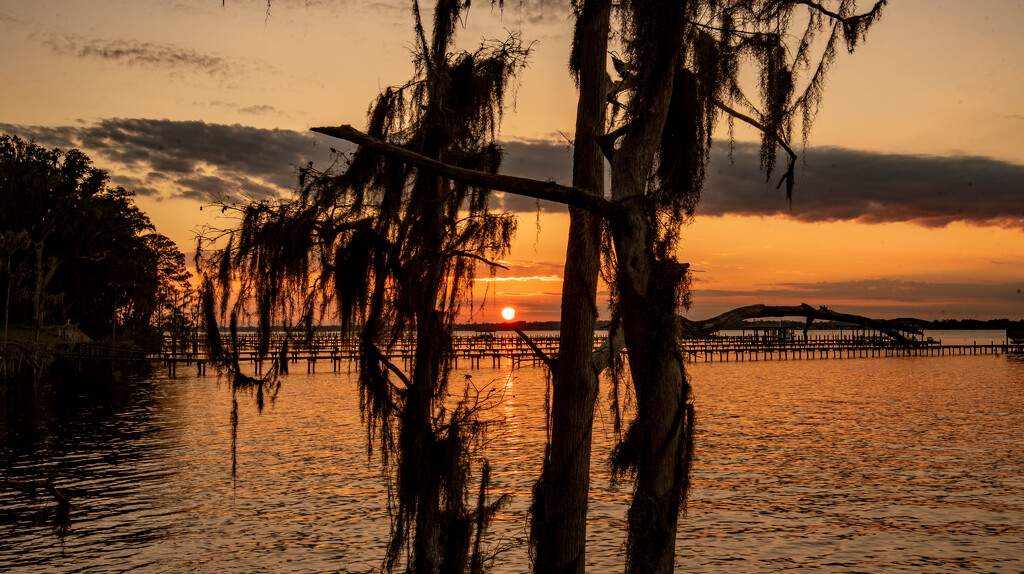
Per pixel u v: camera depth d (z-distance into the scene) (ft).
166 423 109.40
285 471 73.31
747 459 83.66
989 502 63.21
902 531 54.65
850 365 282.36
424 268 21.13
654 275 17.22
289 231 21.61
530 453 85.15
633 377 17.39
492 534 51.31
